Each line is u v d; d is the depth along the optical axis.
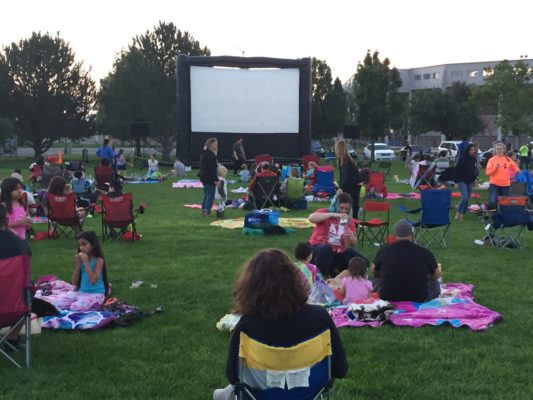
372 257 9.27
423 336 5.55
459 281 7.71
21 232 7.30
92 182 17.52
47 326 5.73
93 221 12.90
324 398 3.00
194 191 19.94
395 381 4.55
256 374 2.90
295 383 2.89
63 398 4.29
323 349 2.93
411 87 87.69
